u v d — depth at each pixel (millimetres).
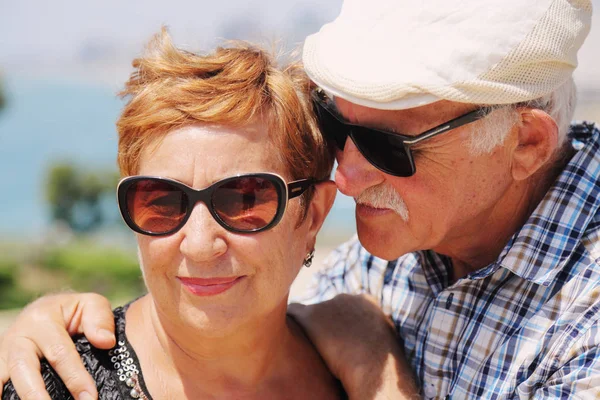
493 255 2676
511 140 2418
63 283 13445
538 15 2236
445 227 2477
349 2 2443
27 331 2232
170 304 2105
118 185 2035
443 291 2643
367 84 2203
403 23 2240
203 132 2010
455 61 2172
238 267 2049
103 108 30219
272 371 2365
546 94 2342
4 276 13156
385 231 2518
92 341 2201
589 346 2266
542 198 2637
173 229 2016
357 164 2395
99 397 2150
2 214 19516
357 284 3064
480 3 2201
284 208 2074
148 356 2234
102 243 17031
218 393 2266
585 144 2670
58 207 19078
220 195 2004
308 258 2387
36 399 2018
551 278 2420
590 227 2502
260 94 2074
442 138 2314
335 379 2508
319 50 2365
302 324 2615
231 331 2094
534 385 2379
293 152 2160
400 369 2521
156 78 2096
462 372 2535
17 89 33125
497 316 2508
